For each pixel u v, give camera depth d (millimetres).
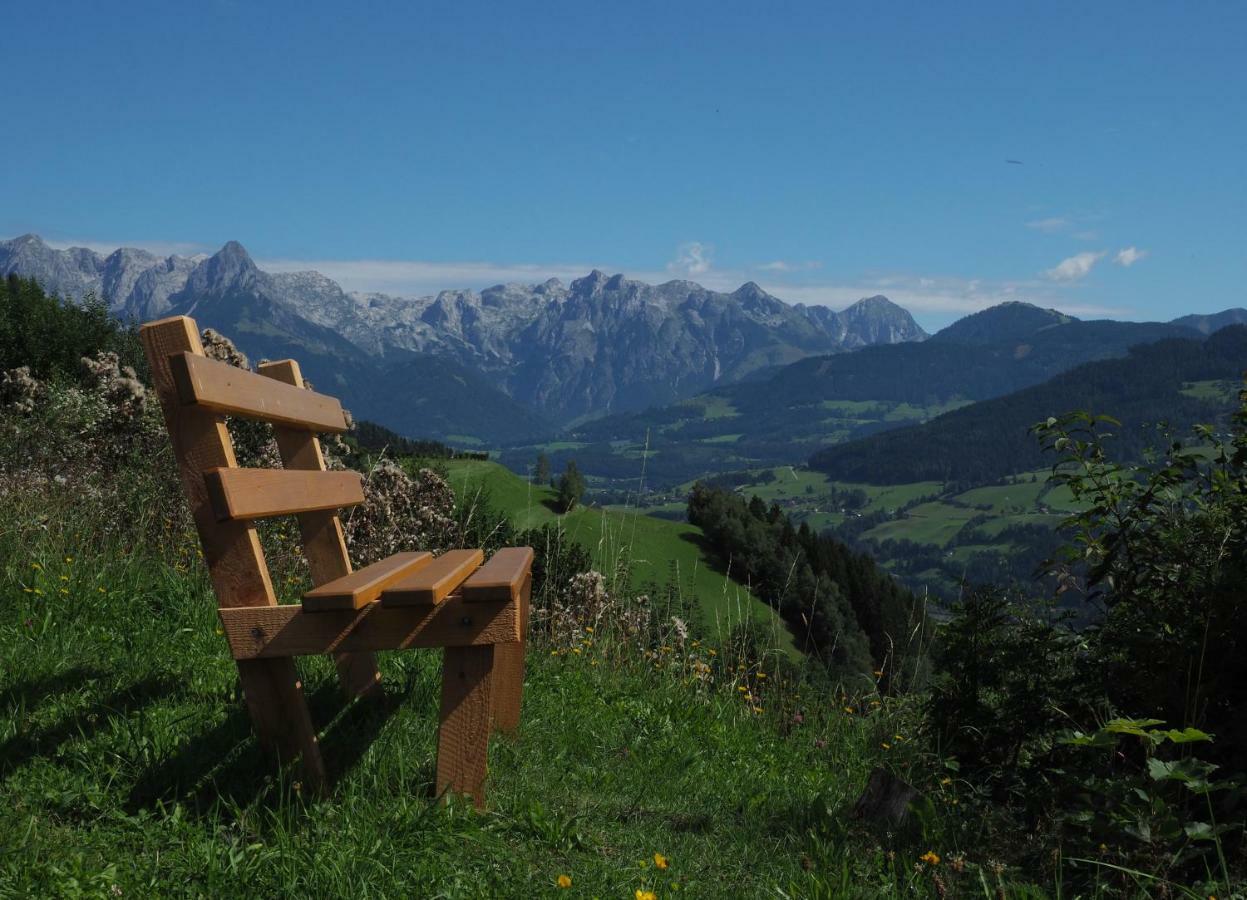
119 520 7012
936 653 5078
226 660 4816
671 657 7117
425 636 3305
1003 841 3965
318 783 3340
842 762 5828
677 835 3838
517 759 4254
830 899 3287
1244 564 4027
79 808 3041
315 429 4676
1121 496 4527
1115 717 4184
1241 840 3377
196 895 2654
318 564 4602
